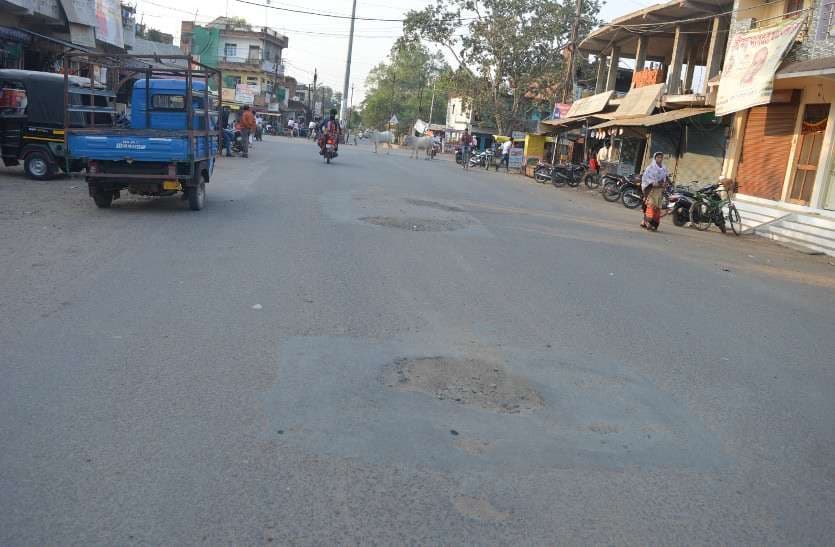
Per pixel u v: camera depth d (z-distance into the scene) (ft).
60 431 13.58
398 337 20.81
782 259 45.01
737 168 69.46
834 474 14.52
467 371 18.54
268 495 11.89
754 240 54.34
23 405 14.57
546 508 12.22
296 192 54.65
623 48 110.42
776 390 19.33
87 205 41.29
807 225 53.83
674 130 82.28
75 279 24.34
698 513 12.50
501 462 13.75
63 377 16.10
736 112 69.21
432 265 31.42
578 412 16.55
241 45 232.94
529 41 144.66
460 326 22.50
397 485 12.55
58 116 50.21
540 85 149.38
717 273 36.81
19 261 26.27
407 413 15.64
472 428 15.17
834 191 54.65
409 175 82.38
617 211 67.00
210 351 18.42
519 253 36.55
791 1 63.10
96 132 37.96
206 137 42.45
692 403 17.80
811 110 58.49
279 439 13.92
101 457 12.74
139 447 13.19
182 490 11.86
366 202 51.49
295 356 18.53
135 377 16.39
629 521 12.04
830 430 16.81
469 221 46.60
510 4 146.20
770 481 13.96
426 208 51.19
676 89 85.76
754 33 62.03
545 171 100.99
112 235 32.55
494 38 146.82
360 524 11.27
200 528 10.85
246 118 89.04
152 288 23.93
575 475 13.48
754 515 12.60
